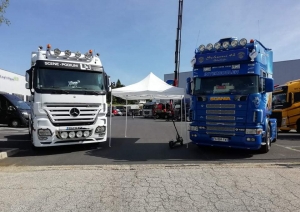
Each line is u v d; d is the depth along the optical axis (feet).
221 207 13.32
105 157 26.91
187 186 16.44
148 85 36.27
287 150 30.89
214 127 27.22
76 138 28.12
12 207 13.43
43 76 27.43
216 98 27.14
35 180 17.87
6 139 40.22
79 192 15.49
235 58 26.32
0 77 97.76
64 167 21.56
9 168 21.67
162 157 26.89
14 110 58.70
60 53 28.81
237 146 26.30
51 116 27.07
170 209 13.12
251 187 16.16
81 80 29.14
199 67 28.84
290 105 47.19
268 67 32.19
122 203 13.88
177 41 68.95
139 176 18.65
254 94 25.46
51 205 13.66
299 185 16.47
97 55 31.89
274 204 13.62
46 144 26.99
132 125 72.43
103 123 30.04
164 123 81.15
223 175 18.72
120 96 39.68
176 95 37.63
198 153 29.01
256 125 25.45
